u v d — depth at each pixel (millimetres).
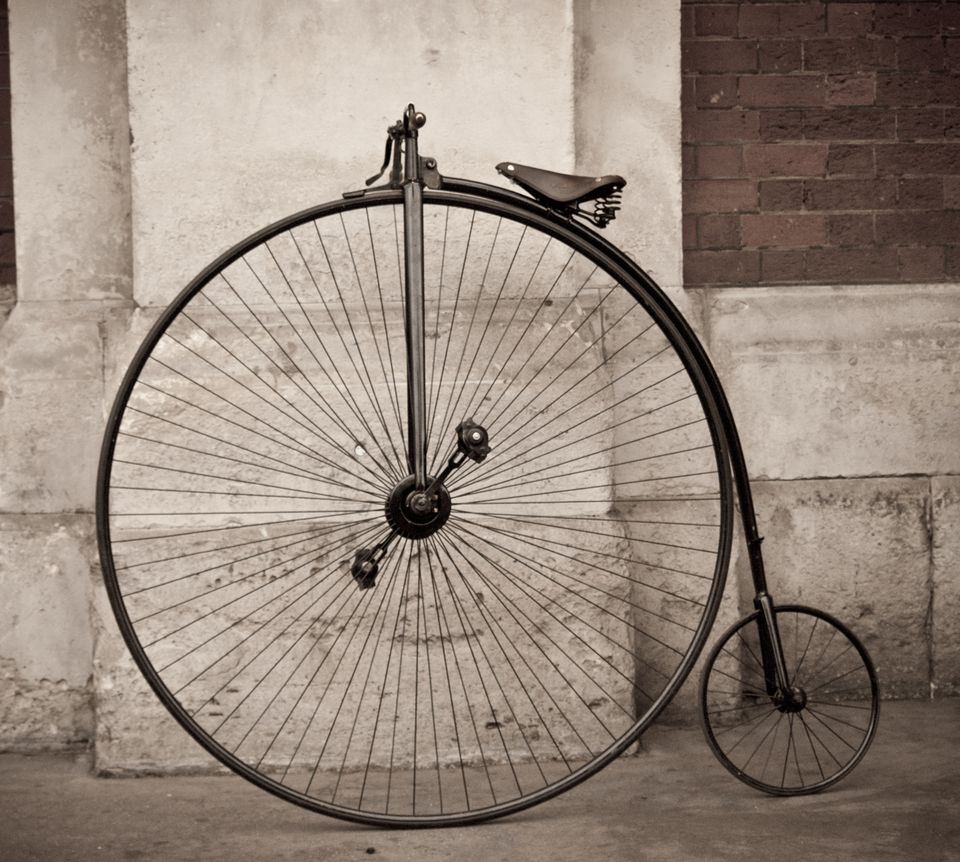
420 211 2236
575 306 2707
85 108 2764
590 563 2615
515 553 2605
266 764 2543
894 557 2934
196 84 2609
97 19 2760
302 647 2555
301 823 2271
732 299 2924
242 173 2627
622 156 2850
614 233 2852
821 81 2967
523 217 2287
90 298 2771
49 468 2713
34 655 2703
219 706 2543
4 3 2836
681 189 2893
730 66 2949
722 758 2355
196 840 2176
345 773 2545
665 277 2871
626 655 2627
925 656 2955
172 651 2535
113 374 2625
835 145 2977
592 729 2609
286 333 2625
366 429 2609
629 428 2832
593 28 2826
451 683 2576
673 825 2217
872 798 2332
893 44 2979
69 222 2766
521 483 2502
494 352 2637
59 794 2422
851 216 2984
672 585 2826
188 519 2576
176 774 2543
